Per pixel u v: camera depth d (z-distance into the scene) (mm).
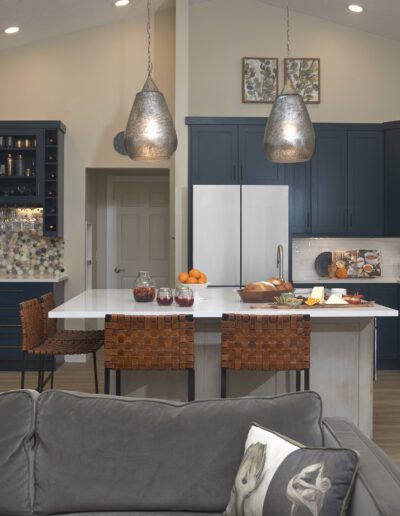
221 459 2049
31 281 6594
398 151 6852
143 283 4176
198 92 7348
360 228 6945
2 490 2041
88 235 7637
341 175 6930
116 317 3477
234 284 6379
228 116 7355
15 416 2107
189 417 2111
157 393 3988
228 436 2072
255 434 1988
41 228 7199
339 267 7277
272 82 7355
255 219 6387
